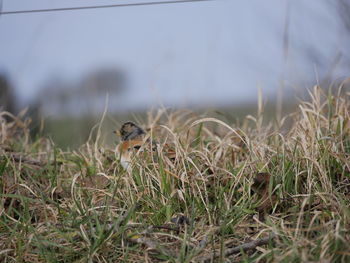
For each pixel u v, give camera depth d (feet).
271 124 32.63
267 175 26.12
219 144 29.48
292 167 26.76
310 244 21.65
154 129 34.55
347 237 21.97
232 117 38.52
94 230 23.76
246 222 25.04
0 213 26.05
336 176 27.63
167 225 24.81
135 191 27.30
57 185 29.12
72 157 34.01
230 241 23.56
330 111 30.81
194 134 33.91
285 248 21.89
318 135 27.99
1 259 23.41
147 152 29.35
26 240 23.95
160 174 27.12
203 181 26.25
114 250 23.22
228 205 25.13
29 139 37.42
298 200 25.59
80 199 26.68
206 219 25.26
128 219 23.70
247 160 27.37
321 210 24.40
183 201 26.61
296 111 33.40
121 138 32.32
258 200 26.09
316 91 31.68
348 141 29.53
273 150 28.48
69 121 43.14
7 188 28.68
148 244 23.02
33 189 28.63
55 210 26.94
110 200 27.09
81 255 23.24
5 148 33.58
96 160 31.76
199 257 22.45
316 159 26.91
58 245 22.94
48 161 30.01
